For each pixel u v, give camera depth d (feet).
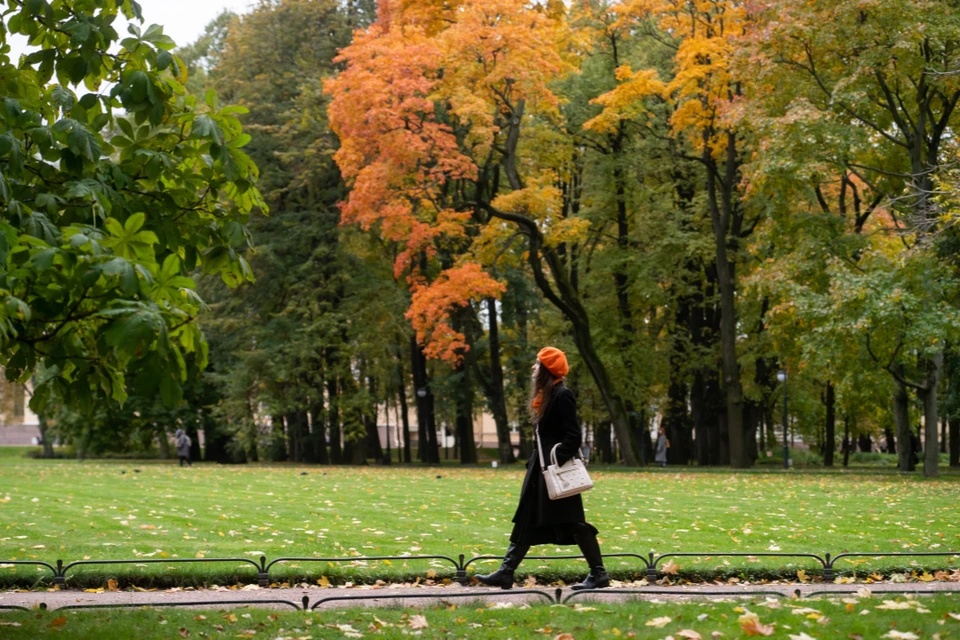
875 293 76.79
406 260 99.50
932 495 61.36
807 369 115.85
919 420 146.20
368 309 124.26
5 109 20.71
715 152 104.63
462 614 22.44
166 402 17.67
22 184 20.97
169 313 18.13
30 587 28.96
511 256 107.55
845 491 65.41
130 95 20.97
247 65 134.82
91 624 21.30
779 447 187.62
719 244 106.11
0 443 239.71
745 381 126.11
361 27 134.72
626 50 124.98
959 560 32.42
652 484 72.49
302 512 48.39
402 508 50.88
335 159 98.48
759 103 87.61
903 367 105.50
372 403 132.16
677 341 127.13
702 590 27.25
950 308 76.43
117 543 36.73
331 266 129.49
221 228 22.91
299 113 126.41
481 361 144.25
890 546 36.22
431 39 97.14
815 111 80.18
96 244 17.48
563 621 21.13
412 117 96.63
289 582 29.45
